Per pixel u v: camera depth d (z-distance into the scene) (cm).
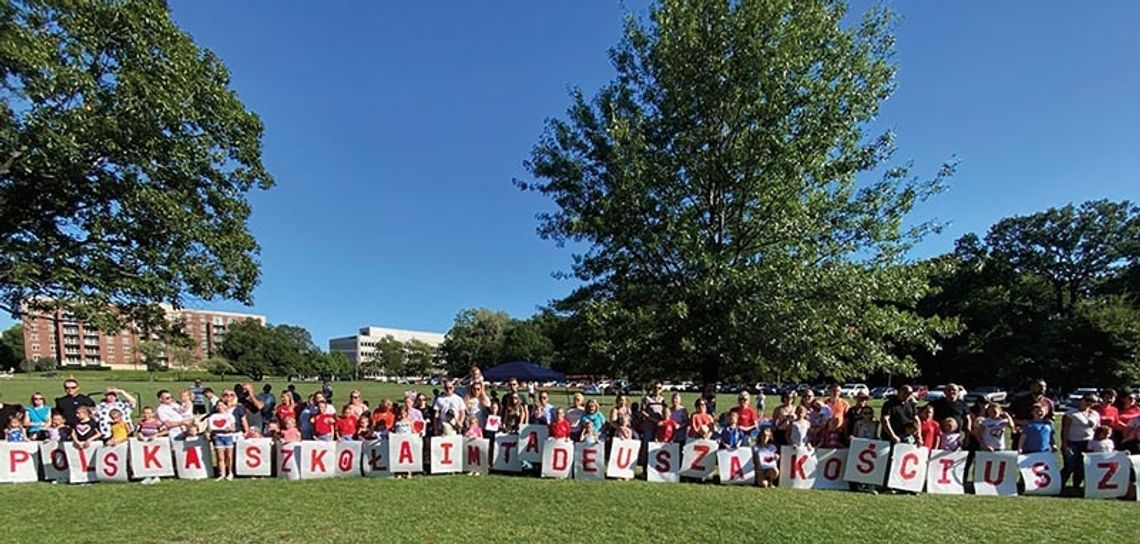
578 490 1038
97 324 1559
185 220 1658
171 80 1588
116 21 1495
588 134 1491
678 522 818
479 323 11550
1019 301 5794
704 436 1201
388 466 1205
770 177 1308
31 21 1369
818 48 1323
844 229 1308
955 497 1014
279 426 1338
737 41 1297
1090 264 5797
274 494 1000
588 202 1448
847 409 1216
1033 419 1105
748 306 1223
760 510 892
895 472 1064
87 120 1408
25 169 1385
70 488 1067
